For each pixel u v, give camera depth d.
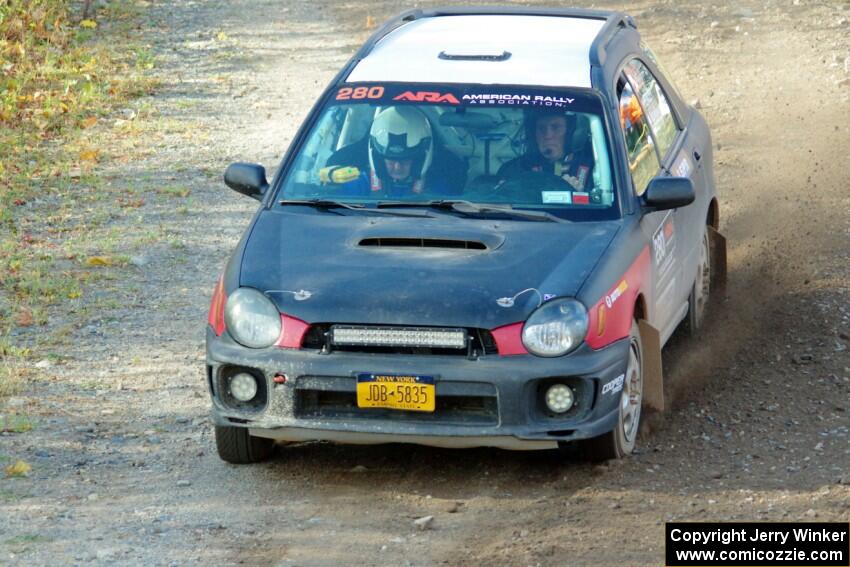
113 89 51.88
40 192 40.03
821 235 35.09
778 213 37.31
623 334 21.16
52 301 31.23
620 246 21.91
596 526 19.56
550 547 18.83
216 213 38.56
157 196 39.94
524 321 20.22
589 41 25.84
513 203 22.84
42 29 58.56
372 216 22.80
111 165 43.03
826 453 22.31
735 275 32.34
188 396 25.73
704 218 28.75
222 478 21.89
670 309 25.31
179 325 29.91
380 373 20.16
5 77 51.91
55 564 18.47
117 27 62.84
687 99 50.25
